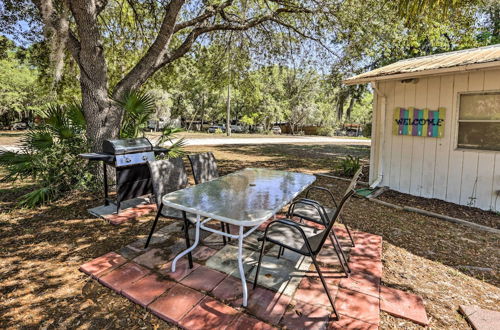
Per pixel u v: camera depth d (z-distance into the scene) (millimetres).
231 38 7879
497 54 4375
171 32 5273
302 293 2189
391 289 2293
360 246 3053
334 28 6828
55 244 3018
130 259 2658
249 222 1932
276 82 21766
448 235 3500
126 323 1897
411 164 5410
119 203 3826
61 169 4598
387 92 5668
